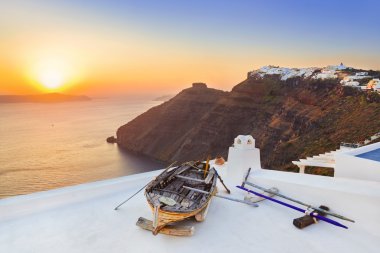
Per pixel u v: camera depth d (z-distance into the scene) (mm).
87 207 5723
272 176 6590
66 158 151875
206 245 4387
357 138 60969
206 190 5395
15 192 99875
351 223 5008
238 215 5445
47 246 4332
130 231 4785
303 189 5746
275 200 5754
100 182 6629
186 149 144875
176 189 5422
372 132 59750
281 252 4238
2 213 5180
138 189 6742
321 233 4793
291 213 5543
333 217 5227
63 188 6148
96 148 178375
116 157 159125
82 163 143875
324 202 5434
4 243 4398
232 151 7387
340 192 5254
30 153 160125
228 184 7141
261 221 5207
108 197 6262
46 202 5641
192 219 5211
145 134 172875
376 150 7262
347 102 85625
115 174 128750
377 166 5855
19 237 4578
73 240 4504
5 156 153375
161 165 148500
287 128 102250
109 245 4363
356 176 6262
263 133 111188
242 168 7191
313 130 85500
